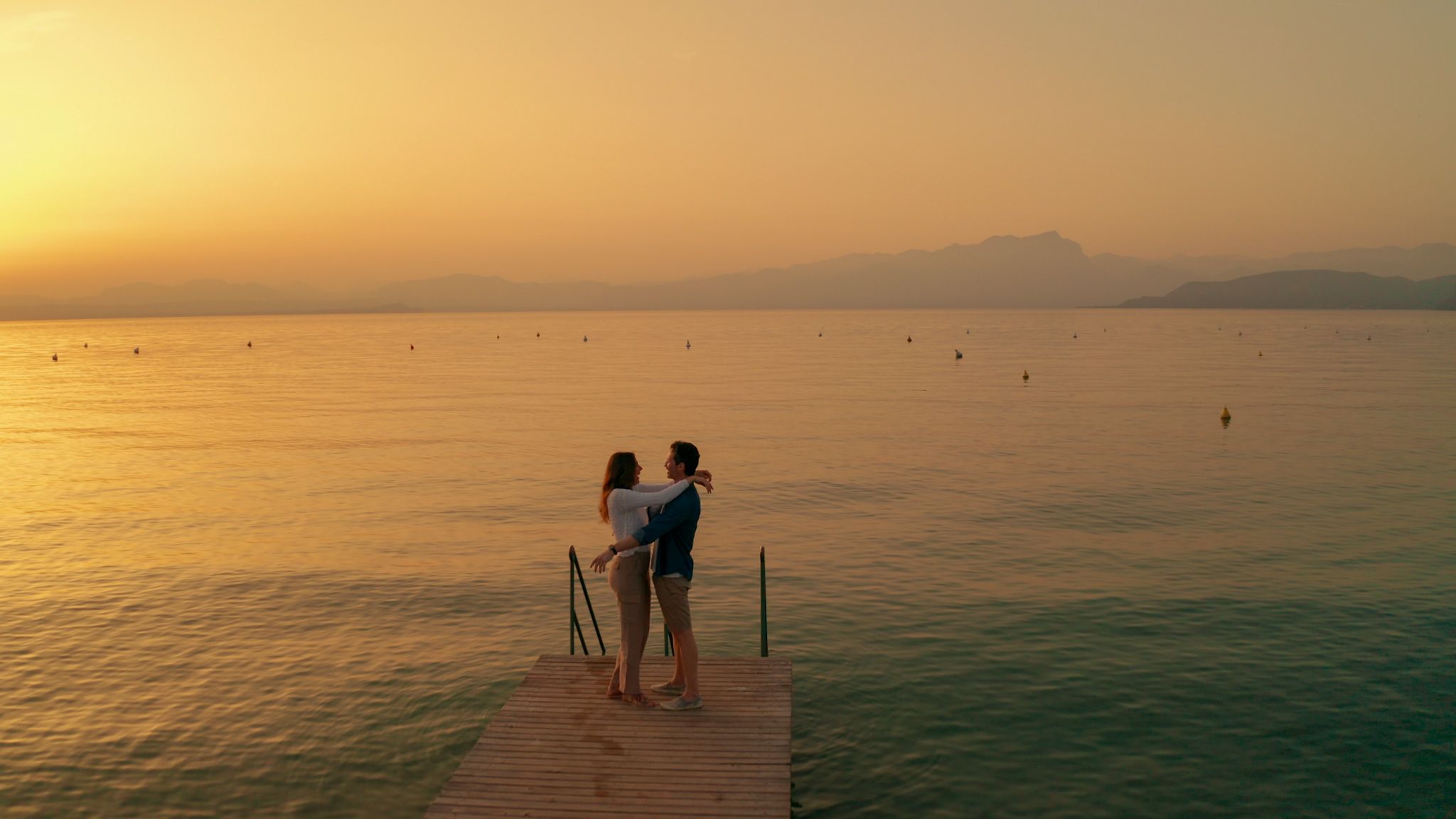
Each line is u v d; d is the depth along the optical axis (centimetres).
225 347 14825
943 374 7631
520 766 729
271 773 918
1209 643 1259
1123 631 1316
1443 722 1009
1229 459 3008
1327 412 4447
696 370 8369
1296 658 1203
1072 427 3934
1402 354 10550
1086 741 980
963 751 962
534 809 668
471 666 1205
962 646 1266
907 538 1920
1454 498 2317
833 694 1109
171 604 1482
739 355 11044
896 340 16012
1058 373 7700
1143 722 1021
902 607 1443
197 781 903
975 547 1830
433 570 1698
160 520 2164
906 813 845
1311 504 2244
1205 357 10162
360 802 865
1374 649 1229
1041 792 877
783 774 714
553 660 959
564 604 1491
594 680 905
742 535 1972
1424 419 4147
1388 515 2109
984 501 2322
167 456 3256
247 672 1184
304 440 3666
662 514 796
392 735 1002
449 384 6794
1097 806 852
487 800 681
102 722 1032
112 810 848
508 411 4781
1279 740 974
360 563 1752
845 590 1545
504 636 1334
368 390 6234
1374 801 853
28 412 4944
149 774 916
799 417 4403
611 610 1454
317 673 1179
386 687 1131
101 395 6094
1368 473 2705
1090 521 2067
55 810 846
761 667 943
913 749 968
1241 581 1562
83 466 3031
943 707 1066
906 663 1208
